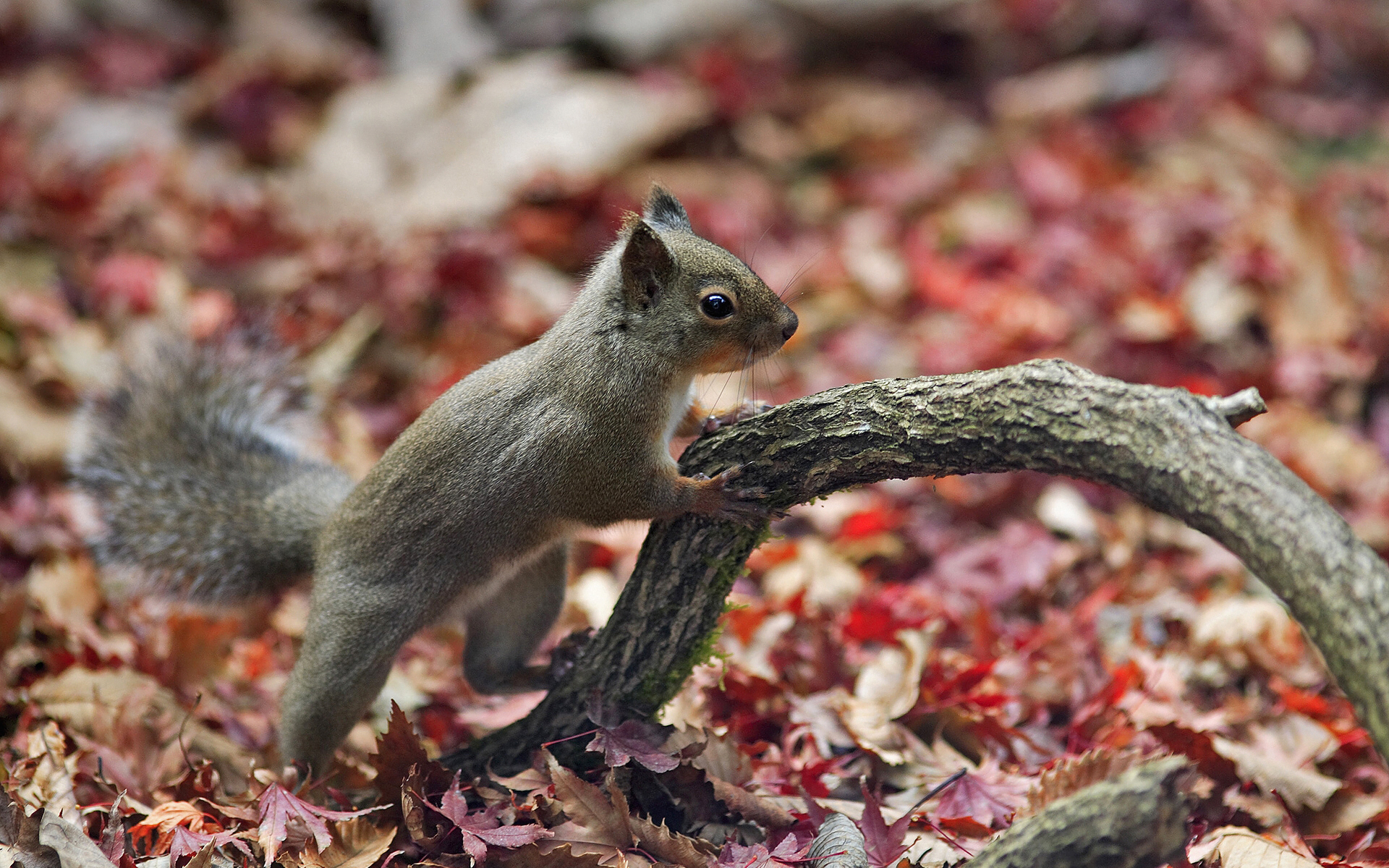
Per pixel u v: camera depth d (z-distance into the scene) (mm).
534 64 18141
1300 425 11906
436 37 19453
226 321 11625
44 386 12328
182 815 6938
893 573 11219
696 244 7793
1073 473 5688
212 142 17828
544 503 7488
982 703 8672
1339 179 15633
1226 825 7277
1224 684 9227
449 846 6777
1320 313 13055
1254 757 7734
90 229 14742
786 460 6703
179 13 20422
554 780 6676
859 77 19797
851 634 9648
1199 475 5184
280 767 8117
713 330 7516
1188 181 16125
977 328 13695
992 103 19188
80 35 19625
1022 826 5582
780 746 8422
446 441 7555
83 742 8117
